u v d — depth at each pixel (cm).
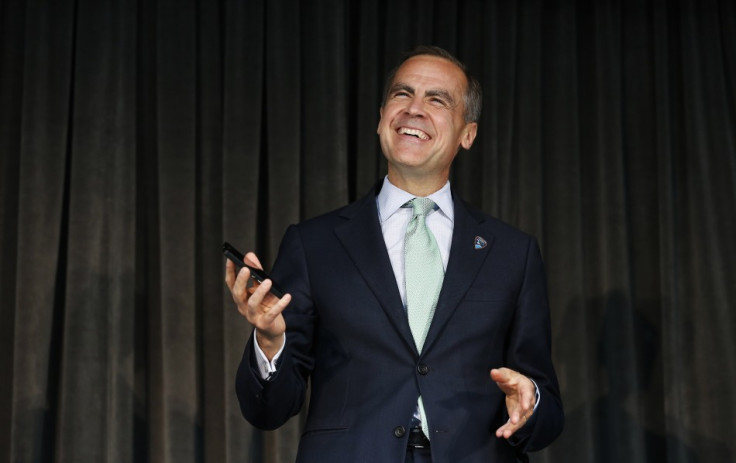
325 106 448
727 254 464
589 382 456
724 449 449
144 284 432
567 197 464
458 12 480
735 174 469
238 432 417
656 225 471
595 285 465
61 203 421
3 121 429
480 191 461
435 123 285
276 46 449
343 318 261
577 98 475
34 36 429
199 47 449
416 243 275
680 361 452
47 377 409
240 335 424
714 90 476
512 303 271
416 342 261
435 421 248
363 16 462
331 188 442
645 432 459
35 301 410
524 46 476
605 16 484
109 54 434
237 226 432
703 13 483
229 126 439
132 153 429
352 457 245
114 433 406
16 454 398
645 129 479
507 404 248
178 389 416
